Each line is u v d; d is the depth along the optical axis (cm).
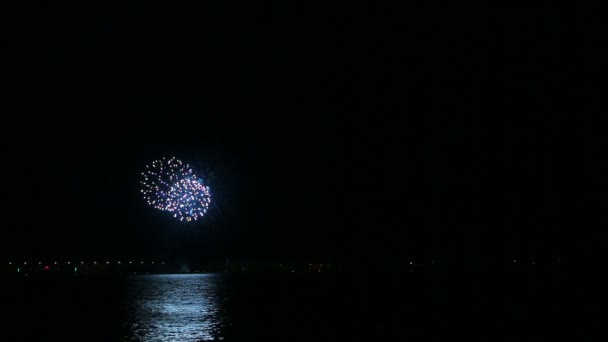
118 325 867
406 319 892
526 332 785
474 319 880
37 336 793
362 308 1006
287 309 1007
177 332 809
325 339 754
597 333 774
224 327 842
